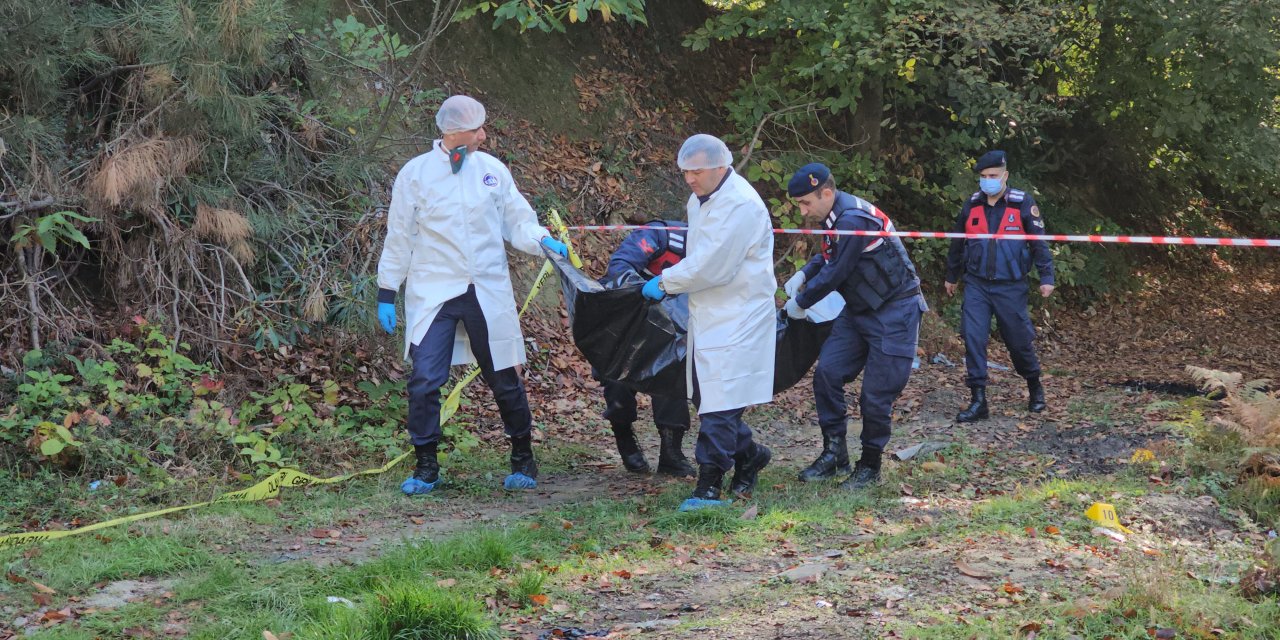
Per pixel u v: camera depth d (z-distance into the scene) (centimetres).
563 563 422
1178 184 1496
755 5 1109
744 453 540
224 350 650
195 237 657
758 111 1097
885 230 545
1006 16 1005
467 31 1033
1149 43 1123
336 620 343
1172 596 350
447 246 539
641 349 532
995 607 351
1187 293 1391
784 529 470
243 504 505
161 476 527
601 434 712
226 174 680
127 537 442
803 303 549
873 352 554
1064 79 1251
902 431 732
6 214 600
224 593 384
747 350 505
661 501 526
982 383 765
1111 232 1320
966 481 574
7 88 624
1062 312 1253
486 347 551
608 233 992
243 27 644
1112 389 890
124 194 616
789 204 1070
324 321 686
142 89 652
